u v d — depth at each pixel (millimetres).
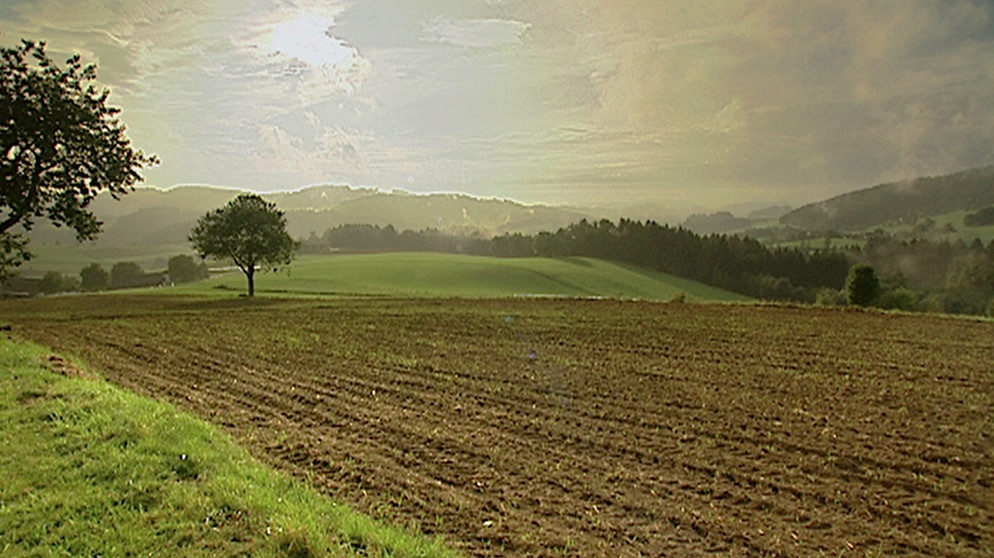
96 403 10984
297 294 60375
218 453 9008
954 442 11227
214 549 6027
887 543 7441
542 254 118750
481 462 10227
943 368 17906
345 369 18812
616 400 14555
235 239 56438
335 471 9742
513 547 7102
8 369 14164
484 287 76250
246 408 14117
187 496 7137
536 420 12852
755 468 9961
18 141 24016
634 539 7422
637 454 10688
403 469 9812
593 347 22484
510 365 19156
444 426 12430
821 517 8141
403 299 47188
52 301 54094
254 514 6762
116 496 7191
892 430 11984
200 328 30047
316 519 6820
